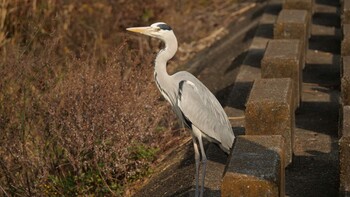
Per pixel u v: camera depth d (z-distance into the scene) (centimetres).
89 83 1210
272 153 902
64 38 1730
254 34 2114
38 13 1677
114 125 1189
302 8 2020
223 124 1137
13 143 1238
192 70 2006
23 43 1588
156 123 1276
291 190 1091
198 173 1105
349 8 1825
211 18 2369
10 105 1271
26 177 1217
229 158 902
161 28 1118
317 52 1920
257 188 844
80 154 1202
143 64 1355
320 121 1403
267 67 1425
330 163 1191
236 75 1795
